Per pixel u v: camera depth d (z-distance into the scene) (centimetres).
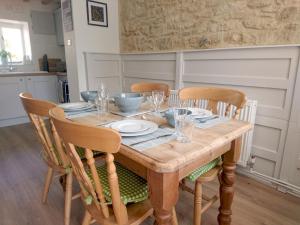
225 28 222
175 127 111
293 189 184
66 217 146
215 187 194
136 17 316
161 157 81
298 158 183
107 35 336
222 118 132
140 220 99
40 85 416
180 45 268
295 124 180
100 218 98
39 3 450
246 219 155
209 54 233
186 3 252
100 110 156
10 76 377
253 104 190
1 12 412
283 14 181
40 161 245
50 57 482
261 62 195
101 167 126
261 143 206
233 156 126
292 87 179
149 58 305
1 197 181
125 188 108
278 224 151
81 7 301
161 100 158
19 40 461
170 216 92
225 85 226
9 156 258
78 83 319
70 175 142
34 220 156
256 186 197
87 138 78
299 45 168
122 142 95
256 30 200
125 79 356
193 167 99
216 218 157
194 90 178
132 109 149
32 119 134
